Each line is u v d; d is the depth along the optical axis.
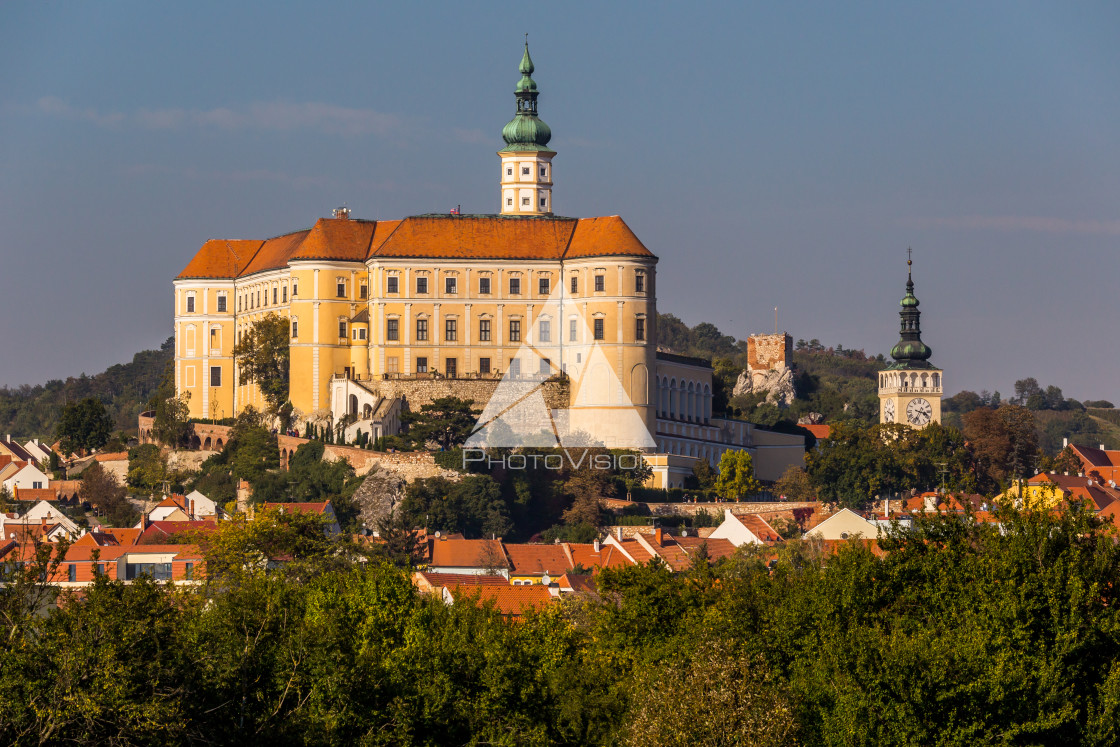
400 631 121.69
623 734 109.75
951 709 105.62
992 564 118.88
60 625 95.69
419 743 109.94
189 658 100.00
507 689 112.94
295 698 105.69
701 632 123.75
